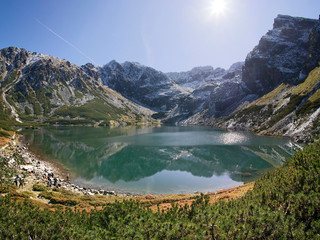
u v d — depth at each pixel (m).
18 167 50.78
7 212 17.17
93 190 46.03
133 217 16.95
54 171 58.34
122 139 119.88
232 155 77.81
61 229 15.31
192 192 45.53
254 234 12.94
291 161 27.92
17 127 180.25
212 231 13.93
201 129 185.88
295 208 14.50
